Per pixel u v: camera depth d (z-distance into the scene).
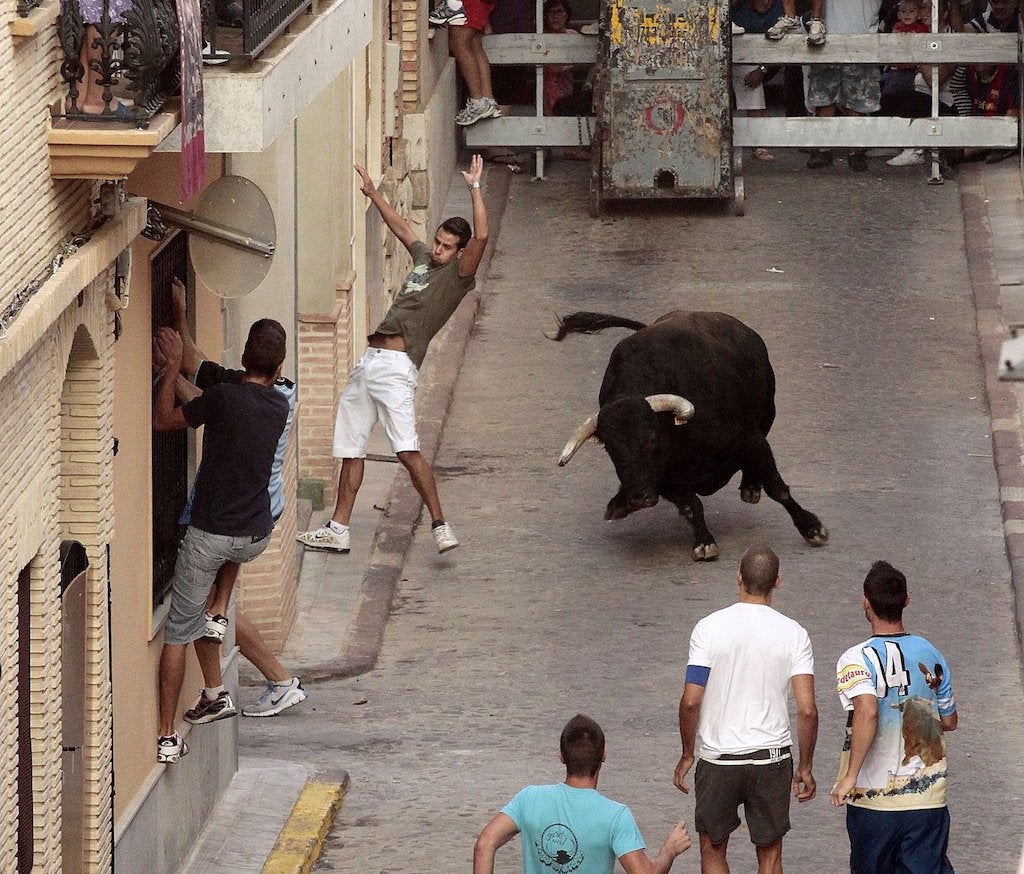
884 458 43.62
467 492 42.44
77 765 21.47
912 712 22.77
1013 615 35.84
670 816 27.91
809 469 43.03
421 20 55.53
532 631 35.50
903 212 59.94
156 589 24.94
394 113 52.38
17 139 18.17
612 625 35.69
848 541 39.28
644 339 38.53
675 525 40.59
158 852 24.34
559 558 38.97
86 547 21.44
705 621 23.66
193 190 21.23
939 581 37.38
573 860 19.42
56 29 19.56
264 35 23.62
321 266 40.75
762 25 61.53
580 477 43.28
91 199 20.80
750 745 23.41
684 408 36.72
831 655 33.97
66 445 21.25
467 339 51.31
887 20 64.12
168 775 24.84
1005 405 45.97
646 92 58.94
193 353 25.58
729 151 59.03
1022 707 31.95
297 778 28.47
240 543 24.41
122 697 22.95
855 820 23.03
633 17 58.69
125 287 21.67
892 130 60.56
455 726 31.53
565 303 54.06
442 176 59.94
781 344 50.44
